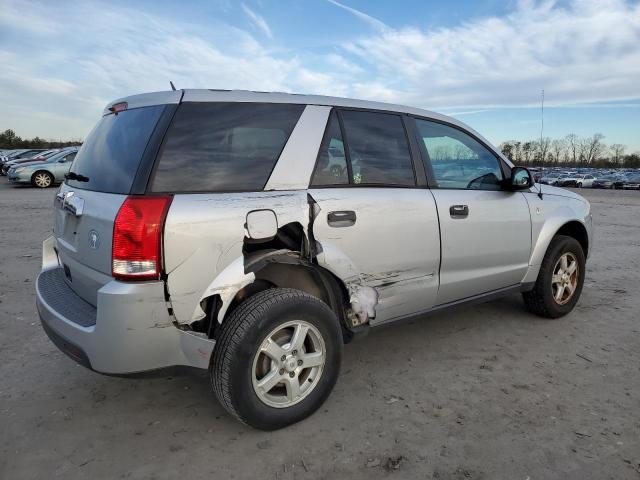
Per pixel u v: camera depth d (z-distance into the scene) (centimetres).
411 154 347
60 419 288
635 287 574
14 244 773
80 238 266
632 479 235
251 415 259
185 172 251
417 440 266
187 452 257
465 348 389
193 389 325
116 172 258
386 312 327
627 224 1239
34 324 432
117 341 235
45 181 1922
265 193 270
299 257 280
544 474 238
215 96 275
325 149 300
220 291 249
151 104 274
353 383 330
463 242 363
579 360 367
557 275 448
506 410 296
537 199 429
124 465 246
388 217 316
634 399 309
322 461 249
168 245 236
